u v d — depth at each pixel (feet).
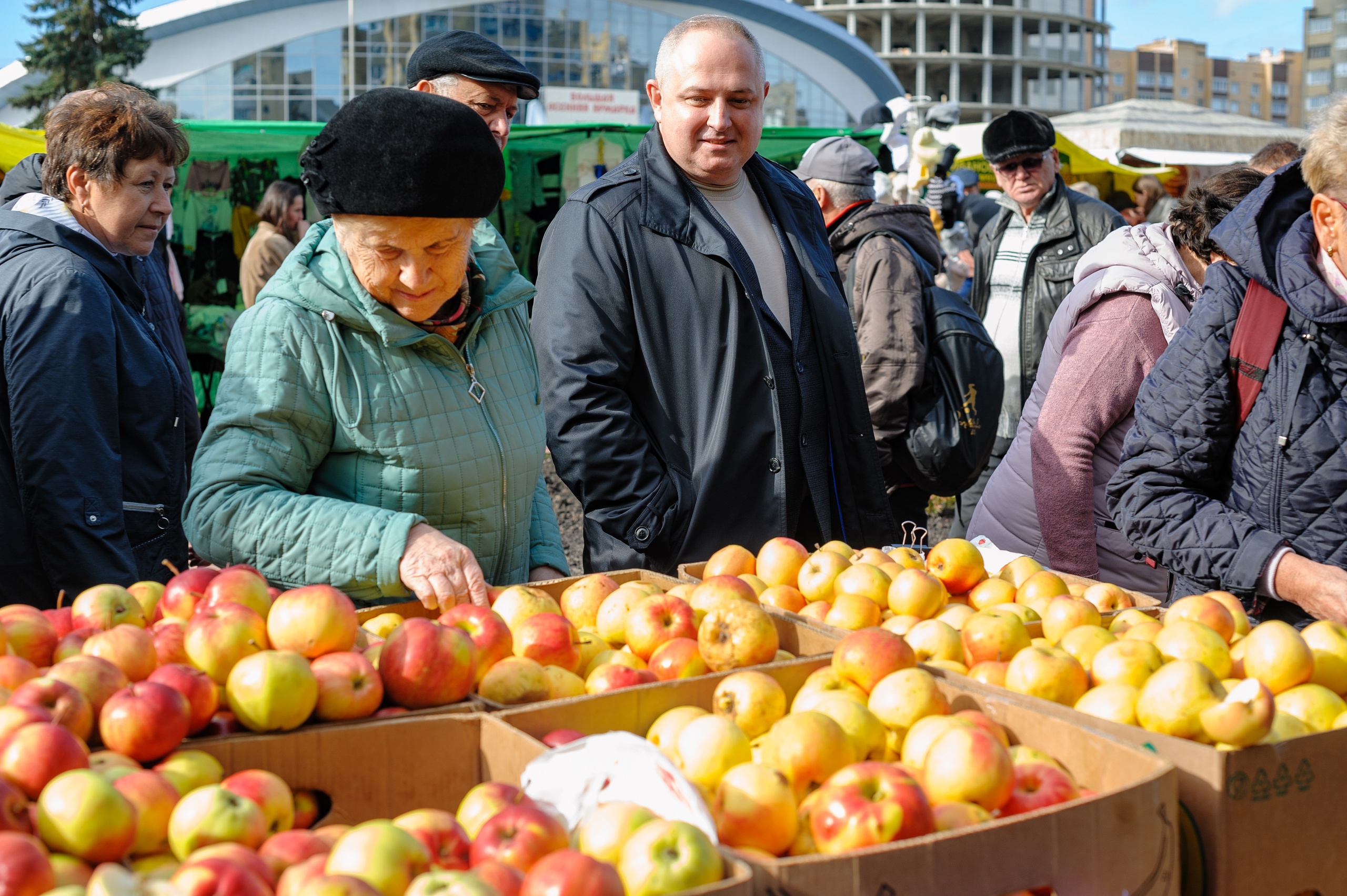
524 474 8.38
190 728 4.81
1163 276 9.86
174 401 10.40
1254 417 7.97
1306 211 7.94
